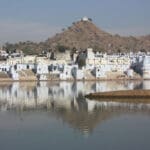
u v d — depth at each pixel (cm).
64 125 6725
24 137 5809
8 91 15162
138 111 8331
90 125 6669
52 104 10138
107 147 5166
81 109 8888
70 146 5244
